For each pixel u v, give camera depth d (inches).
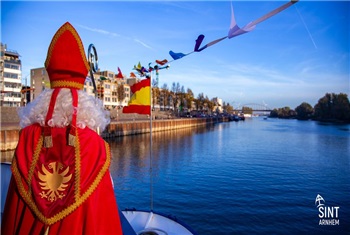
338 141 1836.9
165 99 4045.3
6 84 2322.8
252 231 448.8
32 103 67.4
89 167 60.3
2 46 2310.5
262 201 595.2
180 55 138.4
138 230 181.0
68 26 69.2
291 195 641.0
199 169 950.4
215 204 575.8
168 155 1269.7
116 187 726.5
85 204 57.3
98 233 57.0
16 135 1165.1
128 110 237.6
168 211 538.6
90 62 100.9
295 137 2130.9
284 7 84.0
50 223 53.7
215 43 117.1
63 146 60.6
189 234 176.2
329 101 5019.7
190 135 2304.4
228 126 3846.0
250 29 97.0
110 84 3201.3
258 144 1689.2
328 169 943.7
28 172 59.0
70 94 65.5
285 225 470.6
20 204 58.9
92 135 64.7
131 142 1724.9
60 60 67.3
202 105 5723.4
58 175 59.2
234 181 773.9
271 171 909.8
